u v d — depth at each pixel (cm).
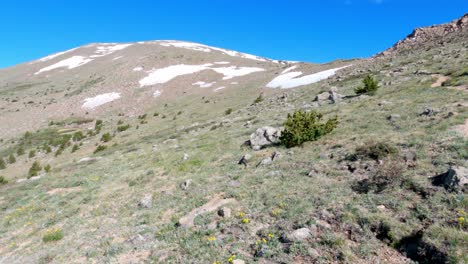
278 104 4103
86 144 4878
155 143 3512
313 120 1967
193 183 1736
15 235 1606
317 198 1176
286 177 1462
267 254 915
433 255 782
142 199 1658
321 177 1366
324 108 2869
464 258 738
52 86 10612
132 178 2159
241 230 1095
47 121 6875
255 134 2272
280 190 1327
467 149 1227
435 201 973
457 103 1880
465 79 2433
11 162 4703
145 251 1116
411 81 2952
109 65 12644
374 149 1407
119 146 4006
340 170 1382
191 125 4428
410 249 835
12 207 2116
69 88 9756
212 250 1005
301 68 7694
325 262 841
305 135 1919
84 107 7494
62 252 1258
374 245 879
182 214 1377
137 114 6581
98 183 2223
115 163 2781
